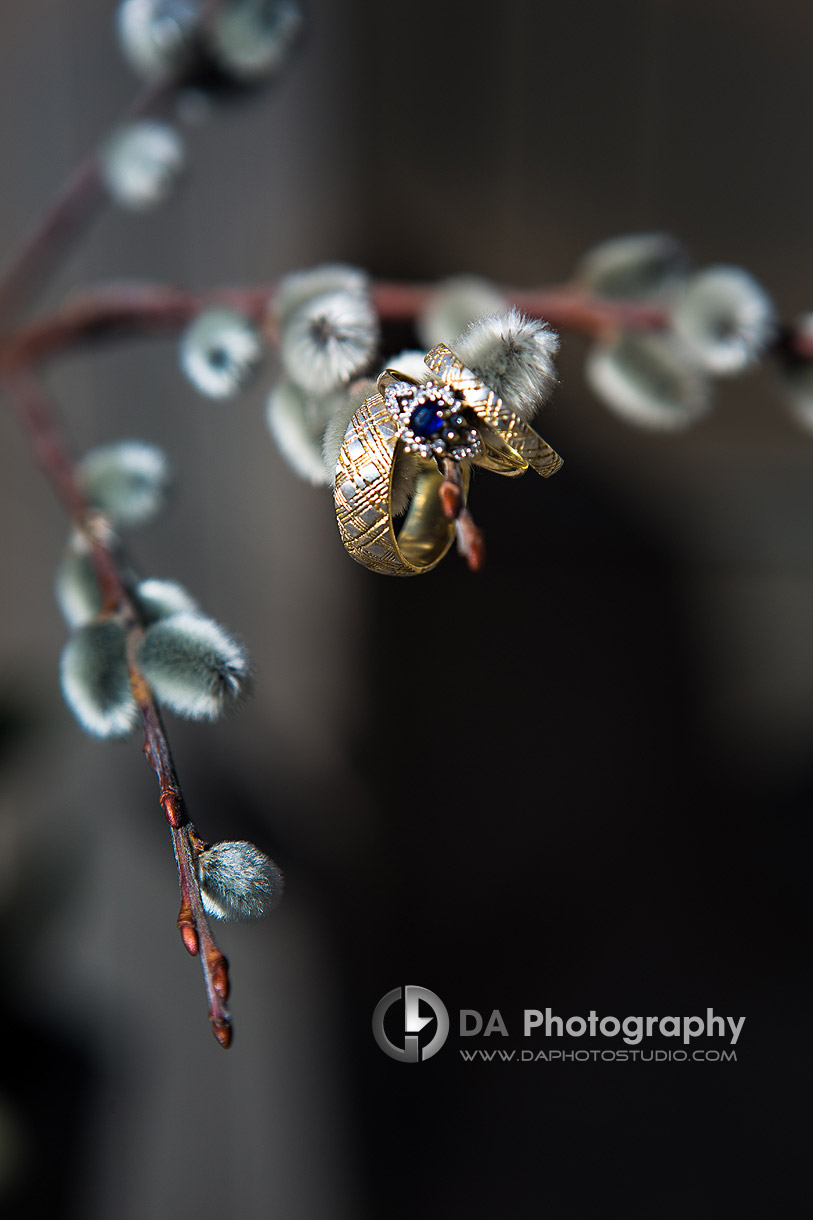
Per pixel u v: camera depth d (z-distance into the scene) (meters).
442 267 0.97
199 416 0.91
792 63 0.97
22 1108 0.65
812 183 0.99
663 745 1.00
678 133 0.98
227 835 0.88
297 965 0.89
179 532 0.91
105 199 0.61
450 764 0.97
